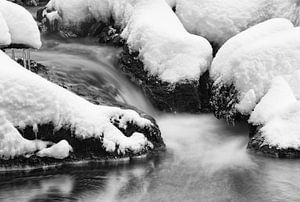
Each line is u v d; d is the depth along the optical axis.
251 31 10.70
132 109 9.09
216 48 12.02
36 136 7.20
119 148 7.64
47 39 14.05
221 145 9.01
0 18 8.24
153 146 8.19
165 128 9.84
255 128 8.95
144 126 8.17
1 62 7.49
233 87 9.90
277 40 9.93
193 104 10.41
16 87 7.15
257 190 6.92
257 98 9.47
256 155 8.28
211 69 10.67
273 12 12.14
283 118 8.44
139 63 11.09
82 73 10.89
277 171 7.59
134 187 6.90
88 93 9.80
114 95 10.42
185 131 9.72
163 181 7.18
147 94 10.77
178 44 10.73
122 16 12.88
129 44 11.44
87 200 6.37
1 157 6.90
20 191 6.55
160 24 11.36
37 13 15.78
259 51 9.80
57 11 14.58
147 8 12.14
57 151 7.18
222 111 10.06
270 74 9.53
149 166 7.77
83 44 13.42
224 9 12.13
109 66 11.82
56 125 7.28
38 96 7.23
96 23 13.91
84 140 7.41
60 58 11.97
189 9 12.34
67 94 7.54
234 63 9.96
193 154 8.46
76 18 14.20
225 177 7.41
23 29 8.87
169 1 12.76
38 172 7.04
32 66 10.15
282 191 6.88
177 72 10.48
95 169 7.38
